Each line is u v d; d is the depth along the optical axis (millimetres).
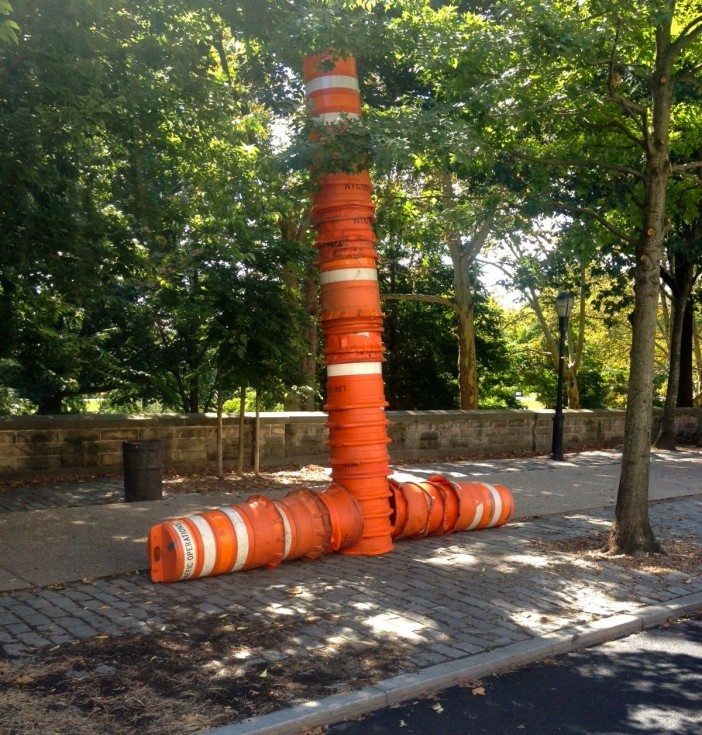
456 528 9570
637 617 6660
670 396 22000
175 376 19219
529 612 6691
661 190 9008
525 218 11133
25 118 8695
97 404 26297
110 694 4828
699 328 35812
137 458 10750
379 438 8469
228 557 7270
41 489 11727
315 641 5824
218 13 9836
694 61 10344
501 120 9625
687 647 6230
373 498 8422
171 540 7051
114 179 11164
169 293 12930
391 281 25891
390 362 26938
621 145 10648
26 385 17453
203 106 10555
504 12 8758
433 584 7379
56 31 8672
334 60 8305
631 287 25516
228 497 11305
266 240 12672
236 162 11094
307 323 13406
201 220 12180
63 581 7059
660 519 11203
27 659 5316
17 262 10266
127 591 6867
